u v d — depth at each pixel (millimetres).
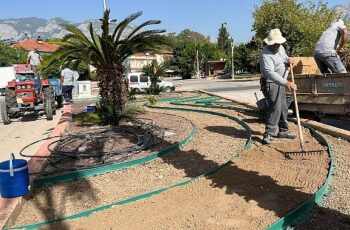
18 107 13344
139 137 8680
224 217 4473
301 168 5895
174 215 4625
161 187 5680
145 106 15328
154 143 8125
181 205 4887
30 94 13445
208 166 6516
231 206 4742
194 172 6281
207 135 8891
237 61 61656
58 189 5926
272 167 6059
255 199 4883
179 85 37344
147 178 6176
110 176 6398
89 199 5434
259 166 6152
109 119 10891
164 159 7160
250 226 4215
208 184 5523
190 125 10258
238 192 5148
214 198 5016
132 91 17984
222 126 9875
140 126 10023
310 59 11031
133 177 6273
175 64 69375
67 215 4918
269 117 7371
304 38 32156
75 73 20266
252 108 12609
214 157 7027
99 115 11008
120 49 11031
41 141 9656
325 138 7664
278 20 32750
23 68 14289
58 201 5445
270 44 7043
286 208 4547
